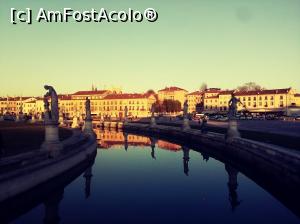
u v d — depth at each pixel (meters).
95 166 37.47
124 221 18.92
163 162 40.12
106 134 89.44
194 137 59.09
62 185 28.20
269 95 149.88
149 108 186.00
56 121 30.25
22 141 39.75
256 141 37.19
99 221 18.94
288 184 23.44
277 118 101.25
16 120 111.50
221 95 171.12
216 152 46.47
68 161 30.78
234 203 22.22
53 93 30.31
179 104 193.38
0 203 20.06
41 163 25.98
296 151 27.25
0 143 27.97
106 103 190.00
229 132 42.28
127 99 185.50
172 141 68.19
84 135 51.12
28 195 23.16
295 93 154.00
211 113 148.38
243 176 31.39
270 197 23.84
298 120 94.12
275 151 27.06
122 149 54.47
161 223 18.44
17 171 22.41
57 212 20.73
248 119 103.81
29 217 19.94
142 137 79.12
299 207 21.42
